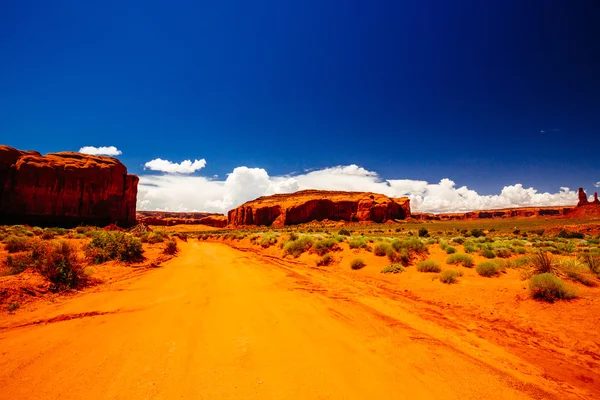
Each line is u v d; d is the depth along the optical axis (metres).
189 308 7.65
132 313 7.14
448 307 8.42
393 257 15.02
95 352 4.90
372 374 4.41
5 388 3.79
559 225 66.88
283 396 3.73
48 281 9.10
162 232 34.88
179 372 4.27
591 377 4.73
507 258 16.17
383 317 7.36
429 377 4.42
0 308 7.04
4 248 15.09
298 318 6.97
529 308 7.80
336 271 14.48
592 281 9.57
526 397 4.05
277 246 25.81
